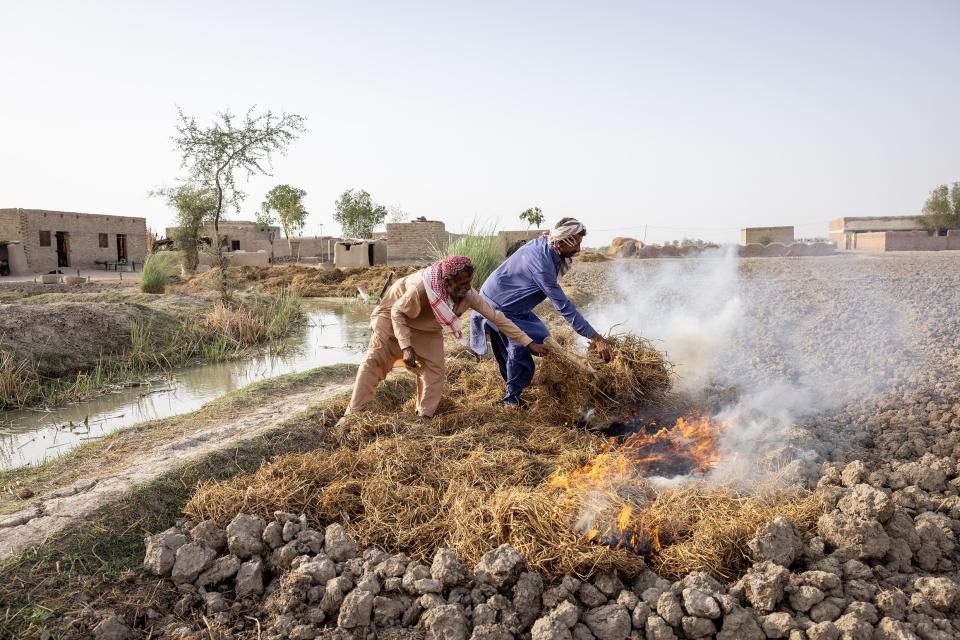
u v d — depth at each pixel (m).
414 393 6.18
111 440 4.89
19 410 6.85
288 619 2.90
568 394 5.46
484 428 4.92
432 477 4.05
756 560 3.09
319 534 3.44
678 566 3.17
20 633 2.75
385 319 5.05
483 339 5.70
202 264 33.69
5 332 8.40
